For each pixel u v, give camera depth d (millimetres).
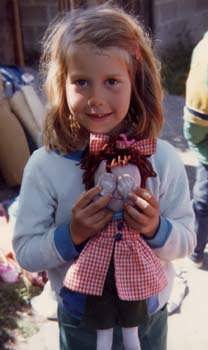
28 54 7258
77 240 1668
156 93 1721
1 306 3328
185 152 5465
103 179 1629
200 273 3652
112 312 1759
